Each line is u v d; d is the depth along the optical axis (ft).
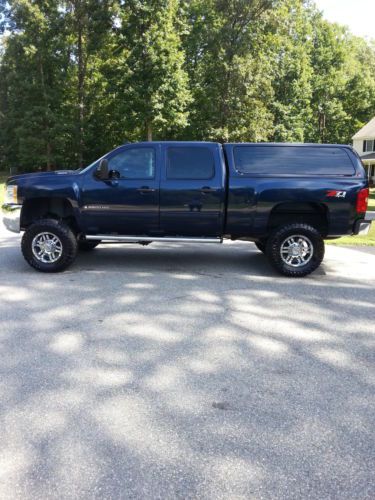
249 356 13.87
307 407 10.96
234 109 104.22
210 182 23.29
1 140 152.56
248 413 10.63
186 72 109.70
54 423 10.08
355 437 9.75
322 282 22.84
